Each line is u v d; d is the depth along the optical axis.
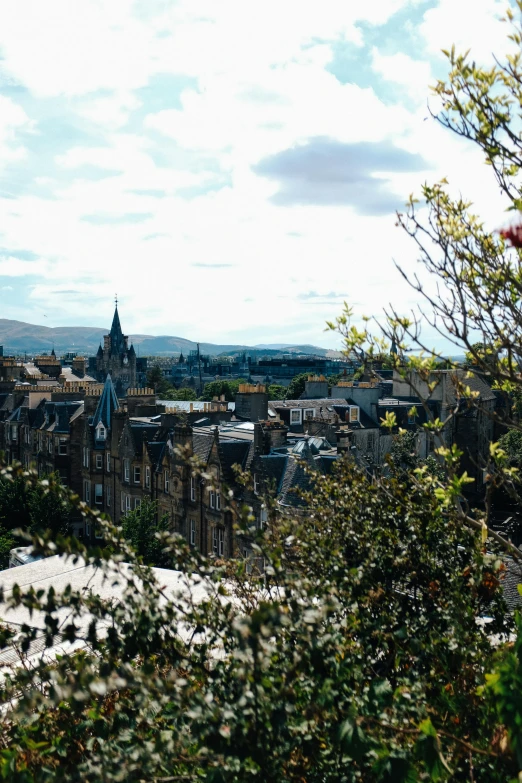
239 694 6.17
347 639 8.73
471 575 10.37
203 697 6.05
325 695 6.30
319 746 6.79
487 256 10.39
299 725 6.46
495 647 10.24
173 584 16.66
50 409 76.69
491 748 6.91
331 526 11.88
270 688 6.11
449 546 11.41
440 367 13.17
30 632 7.07
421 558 11.02
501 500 32.94
